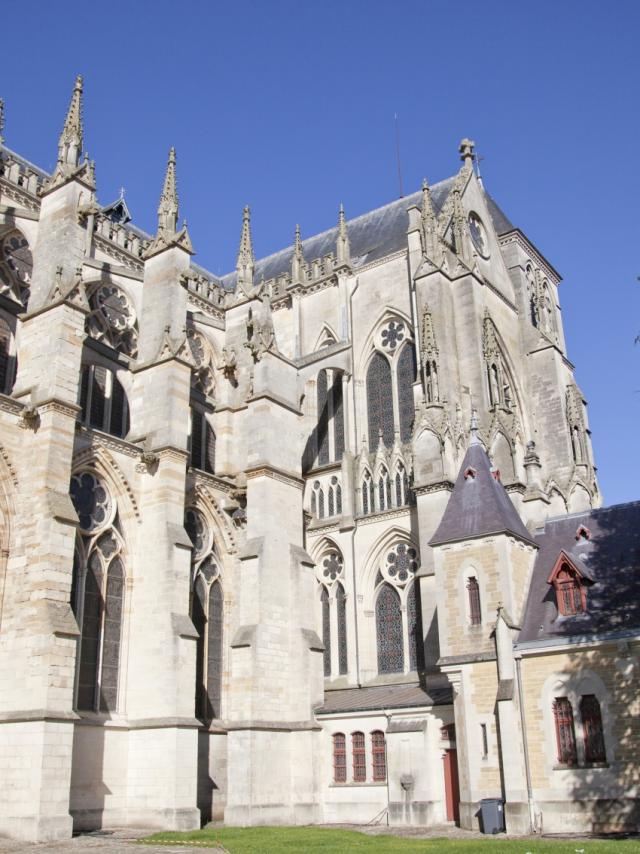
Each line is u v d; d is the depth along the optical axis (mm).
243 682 49438
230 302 65875
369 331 69000
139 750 45438
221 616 55969
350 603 60250
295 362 70938
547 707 40375
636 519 45625
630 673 38594
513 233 77250
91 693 45531
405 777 46688
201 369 69062
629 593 41531
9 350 53094
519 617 43750
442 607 45438
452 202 67438
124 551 49375
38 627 40000
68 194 49000
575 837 36250
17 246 58812
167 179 59312
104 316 62500
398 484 61219
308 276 78000
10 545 42875
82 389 54906
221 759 52438
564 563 42969
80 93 52438
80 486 47781
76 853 32469
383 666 58531
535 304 77625
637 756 37562
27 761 38125
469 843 33062
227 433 61656
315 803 49719
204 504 56469
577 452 70812
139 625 48125
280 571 53531
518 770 39938
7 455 43500
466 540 45656
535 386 71938
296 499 56500
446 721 46781
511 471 54844
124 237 70625
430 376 57000
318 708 52000
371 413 67375
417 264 67688
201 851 32812
